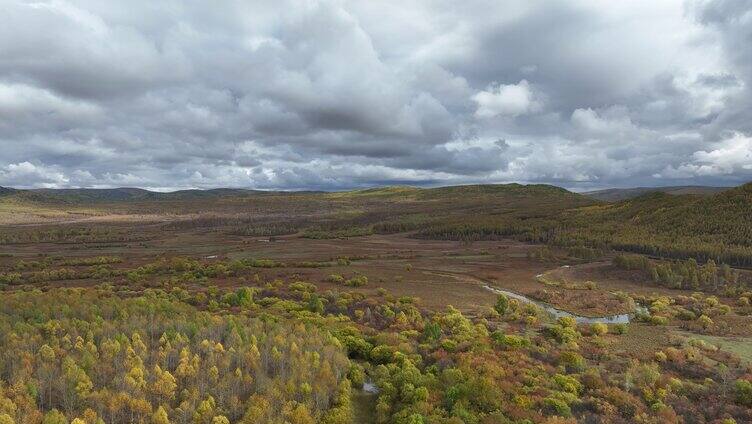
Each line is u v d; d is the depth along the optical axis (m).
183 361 74.25
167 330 89.69
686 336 110.31
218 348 81.12
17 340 77.75
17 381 64.69
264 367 77.06
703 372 82.69
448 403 66.88
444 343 92.38
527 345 94.25
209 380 71.50
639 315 131.50
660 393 71.31
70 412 61.50
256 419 60.81
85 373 68.88
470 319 122.25
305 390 69.69
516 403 66.00
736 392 72.88
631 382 75.94
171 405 66.50
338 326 106.56
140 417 62.00
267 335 91.38
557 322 124.00
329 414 66.12
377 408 68.69
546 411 64.75
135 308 104.62
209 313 110.25
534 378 74.81
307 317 112.12
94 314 98.56
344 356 84.62
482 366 78.31
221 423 60.47
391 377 77.94
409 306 129.75
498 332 100.94
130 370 71.38
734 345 102.75
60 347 79.88
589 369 80.81
